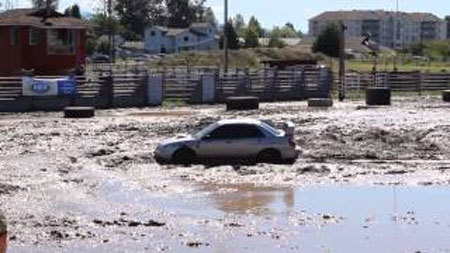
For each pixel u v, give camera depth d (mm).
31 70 75000
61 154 38594
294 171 33188
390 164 35875
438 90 93250
